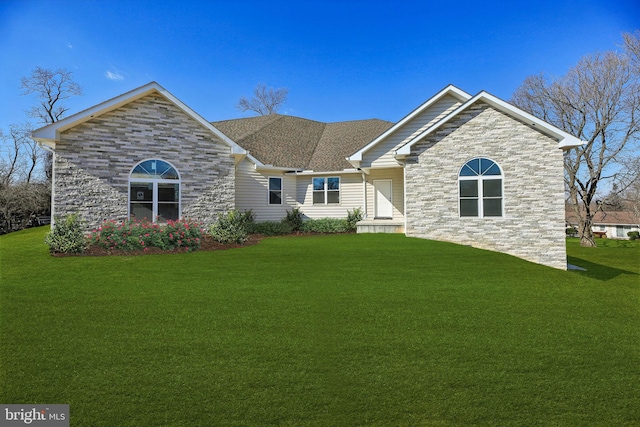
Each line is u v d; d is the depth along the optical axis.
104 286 8.23
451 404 3.85
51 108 40.75
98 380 4.23
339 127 28.80
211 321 6.18
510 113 14.18
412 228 15.39
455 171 14.82
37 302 7.06
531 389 4.16
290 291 8.03
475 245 14.55
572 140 13.39
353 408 3.76
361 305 7.15
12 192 30.42
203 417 3.58
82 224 14.04
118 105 14.55
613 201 33.34
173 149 15.80
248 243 15.16
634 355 5.13
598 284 9.63
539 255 13.97
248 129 27.30
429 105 19.34
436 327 6.07
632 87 29.48
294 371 4.50
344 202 22.66
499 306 7.31
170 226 13.31
